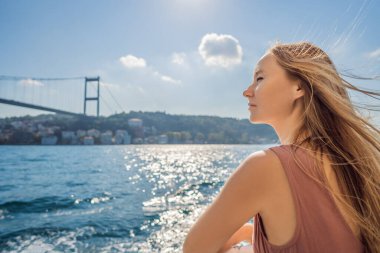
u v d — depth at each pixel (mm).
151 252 3820
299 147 638
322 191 582
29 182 13125
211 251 604
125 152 50406
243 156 35625
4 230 4855
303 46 758
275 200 576
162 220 5469
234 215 583
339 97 667
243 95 792
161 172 16547
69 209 6883
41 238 4426
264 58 763
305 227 558
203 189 9492
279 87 711
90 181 13180
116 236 4500
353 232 578
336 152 635
